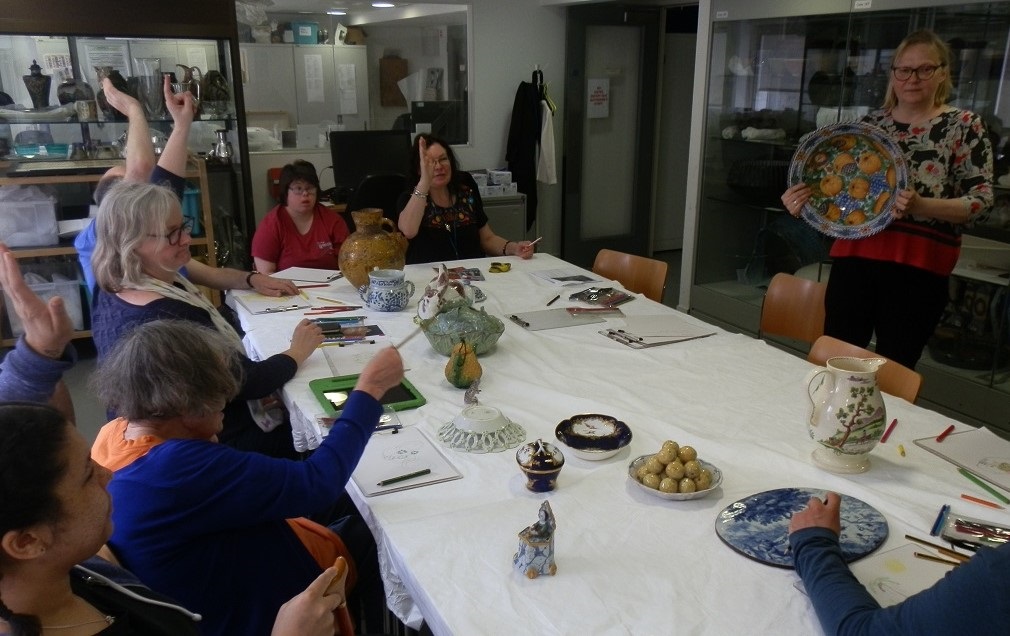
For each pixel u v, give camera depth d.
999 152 3.21
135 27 4.12
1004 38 3.10
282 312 2.68
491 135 5.89
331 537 1.69
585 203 6.27
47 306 1.77
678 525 1.40
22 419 0.87
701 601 1.19
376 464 1.62
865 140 2.60
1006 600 0.90
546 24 5.80
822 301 2.64
